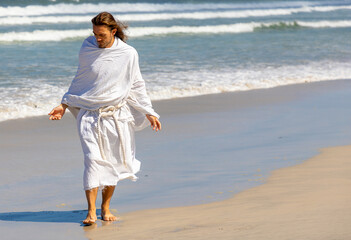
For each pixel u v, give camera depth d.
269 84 30.27
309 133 18.45
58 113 9.59
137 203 10.61
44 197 11.50
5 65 35.31
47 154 16.00
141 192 11.60
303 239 7.44
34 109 22.69
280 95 27.25
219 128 19.81
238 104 24.91
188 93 27.34
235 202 10.12
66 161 15.16
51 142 17.66
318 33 66.38
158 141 17.61
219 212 9.45
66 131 19.39
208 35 62.16
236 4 122.50
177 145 16.98
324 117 21.67
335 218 8.41
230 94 27.48
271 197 10.29
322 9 116.38
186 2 116.69
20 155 15.82
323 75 33.41
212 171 13.38
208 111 23.30
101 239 8.38
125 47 9.48
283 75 33.00
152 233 8.42
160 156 15.38
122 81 9.50
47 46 48.88
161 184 12.25
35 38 54.81
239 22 81.19
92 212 9.38
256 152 15.57
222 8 115.12
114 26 9.29
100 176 9.30
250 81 30.73
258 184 11.59
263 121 21.08
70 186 12.45
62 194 11.73
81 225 9.28
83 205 10.78
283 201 9.88
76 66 35.75
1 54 41.84
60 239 8.50
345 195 10.04
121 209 10.25
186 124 20.55
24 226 9.30
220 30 68.44
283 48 48.28
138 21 80.56
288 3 132.62
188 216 9.35
